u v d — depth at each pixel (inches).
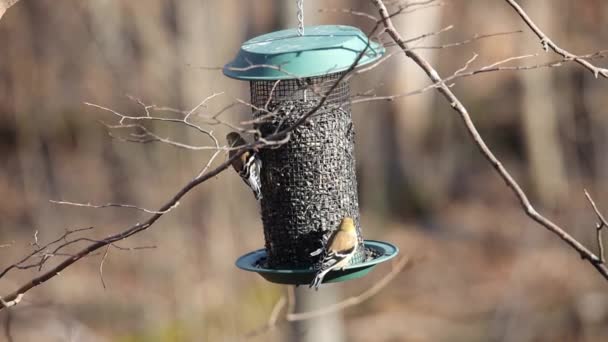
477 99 1408.7
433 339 884.0
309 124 345.7
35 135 1128.8
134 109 877.2
